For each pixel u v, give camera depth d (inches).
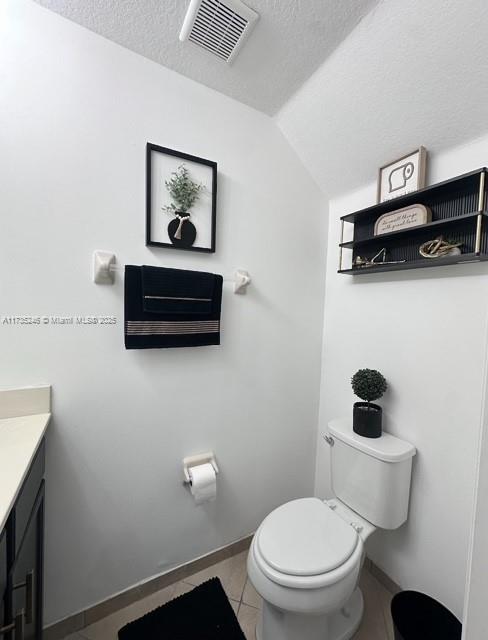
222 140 49.9
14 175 35.7
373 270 49.0
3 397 36.6
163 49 41.1
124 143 41.8
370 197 55.4
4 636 25.1
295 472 64.4
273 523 43.1
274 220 57.1
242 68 44.3
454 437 41.9
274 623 39.4
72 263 39.5
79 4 35.6
